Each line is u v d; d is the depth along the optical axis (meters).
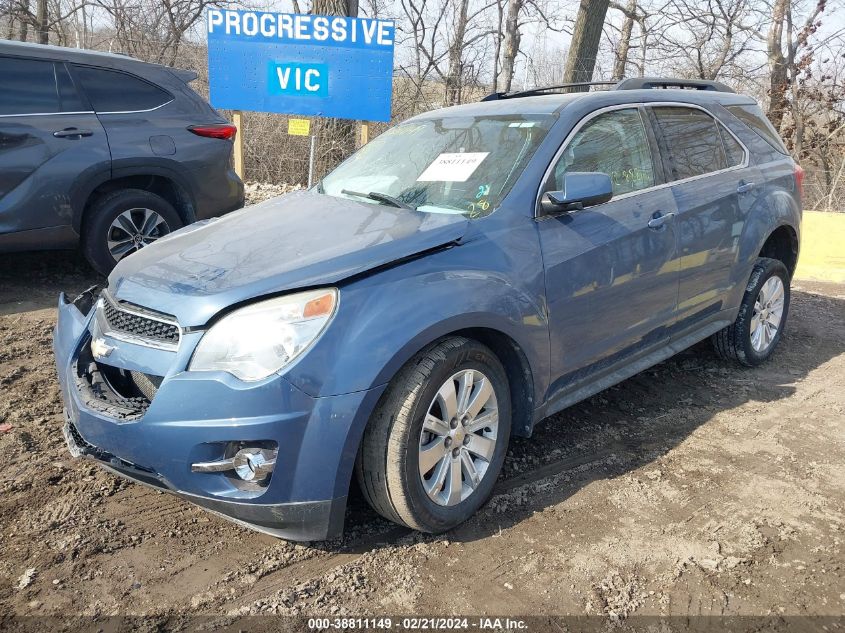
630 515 3.16
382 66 9.42
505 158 3.54
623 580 2.72
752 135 4.92
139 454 2.63
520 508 3.19
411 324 2.67
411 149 4.02
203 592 2.61
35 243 5.74
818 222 8.52
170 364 2.62
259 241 3.12
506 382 3.14
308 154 12.45
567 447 3.78
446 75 16.38
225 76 9.49
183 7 16.94
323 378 2.53
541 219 3.34
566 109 3.71
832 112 15.05
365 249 2.84
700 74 17.47
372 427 2.71
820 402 4.46
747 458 3.71
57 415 3.96
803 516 3.19
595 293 3.49
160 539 2.92
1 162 5.43
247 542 2.92
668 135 4.20
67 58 5.88
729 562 2.84
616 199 3.74
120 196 6.08
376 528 3.03
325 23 9.34
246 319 2.57
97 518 3.04
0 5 16.44
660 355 4.12
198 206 6.58
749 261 4.61
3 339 5.02
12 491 3.21
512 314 3.03
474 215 3.27
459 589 2.65
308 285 2.62
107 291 3.05
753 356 4.91
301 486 2.56
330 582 2.68
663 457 3.70
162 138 6.25
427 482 2.85
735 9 16.59
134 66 6.29
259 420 2.48
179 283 2.78
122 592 2.60
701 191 4.22
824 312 6.58
